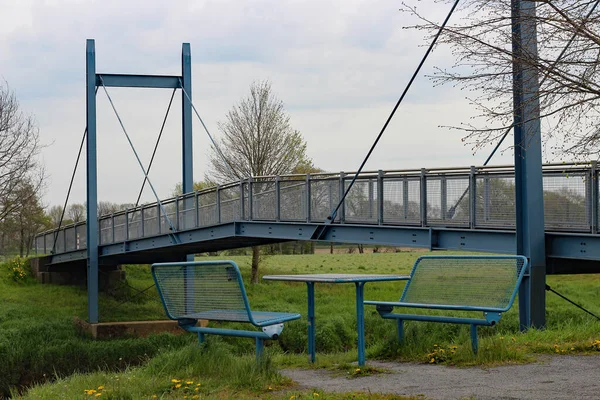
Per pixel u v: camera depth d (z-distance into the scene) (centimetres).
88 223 3238
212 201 2414
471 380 695
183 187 3356
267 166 4094
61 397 721
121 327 2994
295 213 1997
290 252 5662
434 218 1579
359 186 1783
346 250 7519
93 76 3306
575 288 3409
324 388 692
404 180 1652
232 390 696
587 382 665
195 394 677
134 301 3703
